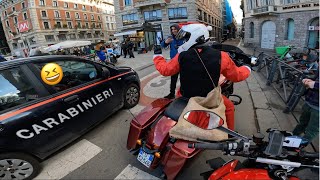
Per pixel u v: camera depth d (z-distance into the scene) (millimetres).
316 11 17719
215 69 2014
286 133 1563
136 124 2461
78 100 3104
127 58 17016
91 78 3518
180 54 2158
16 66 2592
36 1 46438
